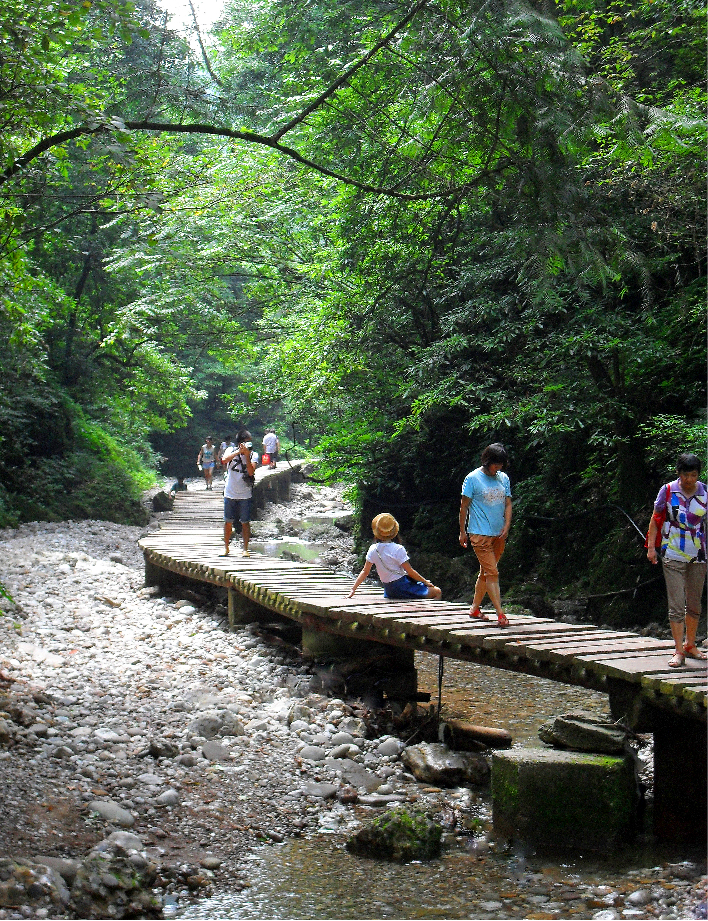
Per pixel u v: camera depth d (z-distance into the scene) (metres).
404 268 14.87
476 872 5.46
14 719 7.04
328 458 18.45
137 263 22.48
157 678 8.98
